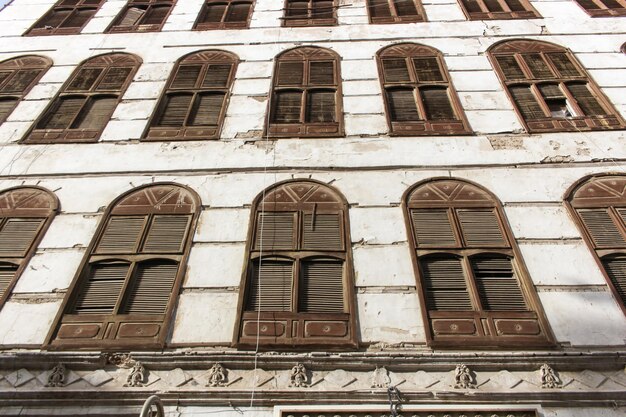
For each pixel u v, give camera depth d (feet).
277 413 18.31
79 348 20.59
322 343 20.51
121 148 30.48
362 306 21.80
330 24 41.55
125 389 18.94
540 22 40.11
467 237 24.56
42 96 35.19
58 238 25.22
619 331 20.61
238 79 35.70
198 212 26.22
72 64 38.37
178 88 35.09
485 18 41.04
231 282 22.88
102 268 23.99
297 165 28.73
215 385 19.07
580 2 42.34
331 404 18.53
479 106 32.42
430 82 34.58
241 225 25.50
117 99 34.40
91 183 28.19
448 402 18.44
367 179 27.76
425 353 19.90
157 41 40.52
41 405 18.71
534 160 28.53
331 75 35.73
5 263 24.16
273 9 44.04
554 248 23.93
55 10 45.78
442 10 42.32
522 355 19.54
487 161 28.58
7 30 42.83
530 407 18.24
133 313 22.04
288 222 25.58
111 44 40.37
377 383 19.11
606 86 33.50
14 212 26.66
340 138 30.50
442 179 27.61
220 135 31.04
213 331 21.06
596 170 27.78
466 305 22.07
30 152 30.45
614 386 18.84
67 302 22.25
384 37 39.45
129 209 26.61
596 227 24.82
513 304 22.09
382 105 32.78
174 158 29.58
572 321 21.03
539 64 35.73
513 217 25.41
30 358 19.79
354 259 23.66
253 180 27.99
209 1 45.73
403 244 24.32
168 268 23.88
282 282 23.06
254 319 21.40
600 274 22.74
